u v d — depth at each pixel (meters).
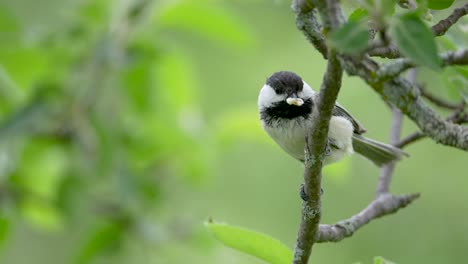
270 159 12.85
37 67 9.43
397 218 12.17
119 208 9.14
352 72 3.79
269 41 13.43
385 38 3.34
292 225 12.56
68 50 9.27
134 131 9.38
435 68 3.17
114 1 9.16
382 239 12.12
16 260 12.27
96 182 8.90
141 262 10.47
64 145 8.96
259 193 12.73
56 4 11.48
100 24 9.18
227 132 9.52
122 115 9.27
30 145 9.14
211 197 12.53
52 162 9.54
